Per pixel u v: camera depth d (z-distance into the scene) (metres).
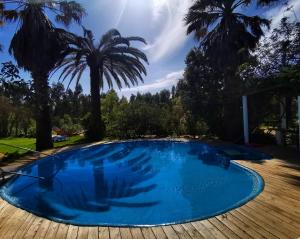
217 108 17.03
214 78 17.19
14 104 12.75
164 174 9.55
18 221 4.94
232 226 4.39
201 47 16.88
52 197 7.27
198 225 4.50
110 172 10.11
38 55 14.04
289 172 7.65
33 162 10.48
